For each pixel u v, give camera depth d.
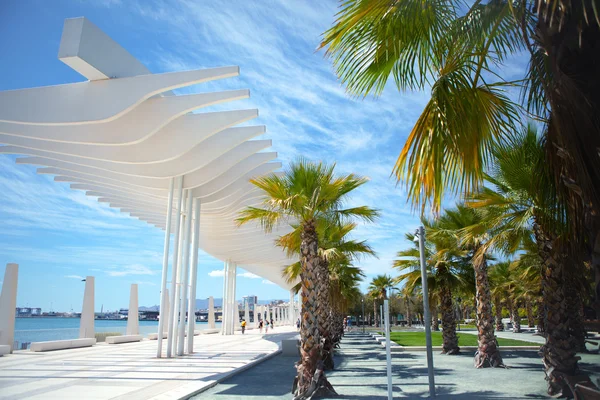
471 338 30.30
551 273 8.80
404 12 3.98
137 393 9.27
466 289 18.77
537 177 5.07
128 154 15.53
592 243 3.18
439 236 16.84
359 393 9.52
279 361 16.73
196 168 16.92
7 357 16.91
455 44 4.05
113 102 12.54
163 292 17.50
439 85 4.05
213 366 14.20
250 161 19.58
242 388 10.49
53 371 12.93
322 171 10.09
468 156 4.01
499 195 9.99
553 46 3.26
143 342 25.38
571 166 3.35
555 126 3.57
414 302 60.66
